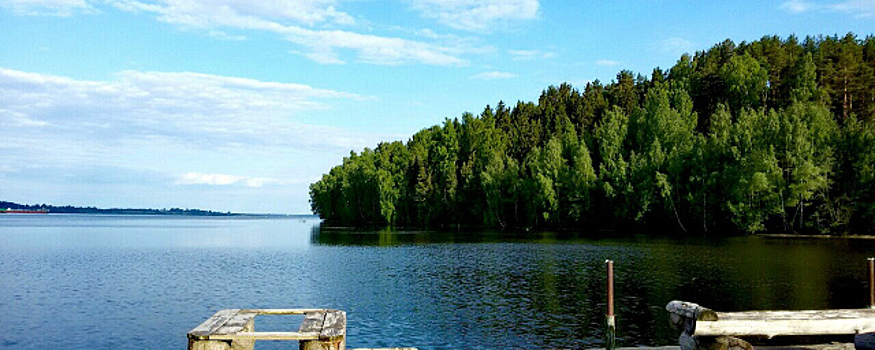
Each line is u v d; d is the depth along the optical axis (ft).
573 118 519.19
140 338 71.15
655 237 263.49
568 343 63.72
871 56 412.57
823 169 246.47
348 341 66.59
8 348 67.05
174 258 182.50
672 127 333.01
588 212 337.52
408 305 88.99
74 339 70.79
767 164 254.06
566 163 373.20
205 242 276.21
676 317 34.50
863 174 239.09
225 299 98.73
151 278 128.77
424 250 199.21
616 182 322.75
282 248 224.94
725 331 32.35
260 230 456.86
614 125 362.53
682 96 380.37
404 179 454.40
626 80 572.92
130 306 92.94
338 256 181.68
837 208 244.42
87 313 87.10
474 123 473.26
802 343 56.59
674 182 302.04
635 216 315.58
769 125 266.36
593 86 611.06
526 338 66.33
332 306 89.81
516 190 371.56
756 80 392.88
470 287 107.45
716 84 427.33
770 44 473.26
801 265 133.69
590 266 139.64
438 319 77.77
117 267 154.61
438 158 463.42
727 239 240.32
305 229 458.50
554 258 161.68
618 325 72.02
